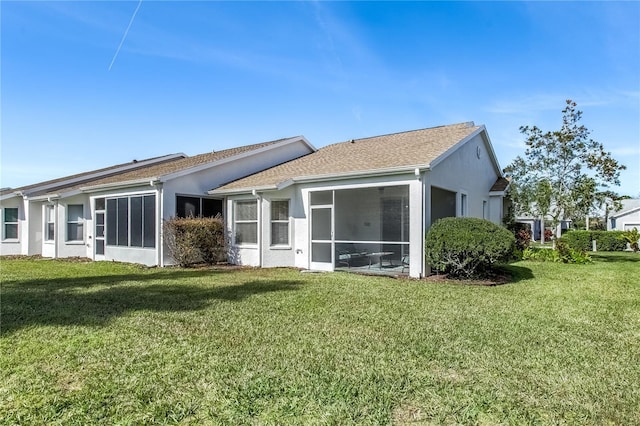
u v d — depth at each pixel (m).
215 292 8.85
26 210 19.95
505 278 11.15
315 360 4.61
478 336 5.53
